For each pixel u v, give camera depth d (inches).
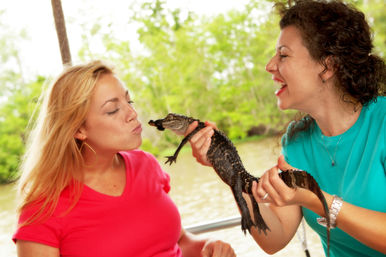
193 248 86.7
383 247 60.2
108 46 896.3
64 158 71.8
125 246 74.2
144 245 76.3
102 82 72.0
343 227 61.7
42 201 70.5
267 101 1010.7
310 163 82.1
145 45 1026.1
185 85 1079.0
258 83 1033.5
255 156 570.3
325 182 78.5
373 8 733.9
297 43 69.7
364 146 71.7
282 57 72.7
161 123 81.0
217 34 1087.0
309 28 68.4
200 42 1131.9
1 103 892.0
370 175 69.2
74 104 70.3
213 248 80.8
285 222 82.3
